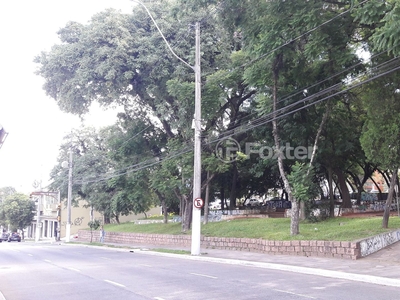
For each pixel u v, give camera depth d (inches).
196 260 828.6
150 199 1617.9
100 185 1989.4
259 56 747.4
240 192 1694.1
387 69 676.1
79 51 1136.2
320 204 1034.1
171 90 1040.2
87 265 771.4
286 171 1216.8
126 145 1369.3
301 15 660.1
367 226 836.0
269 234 901.2
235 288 464.4
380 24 593.3
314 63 800.9
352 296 406.3
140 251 1123.9
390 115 722.2
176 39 1116.5
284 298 398.6
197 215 884.6
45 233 3169.3
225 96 1083.3
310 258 726.5
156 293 444.1
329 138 1018.1
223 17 778.8
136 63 1095.0
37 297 442.6
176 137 1245.1
